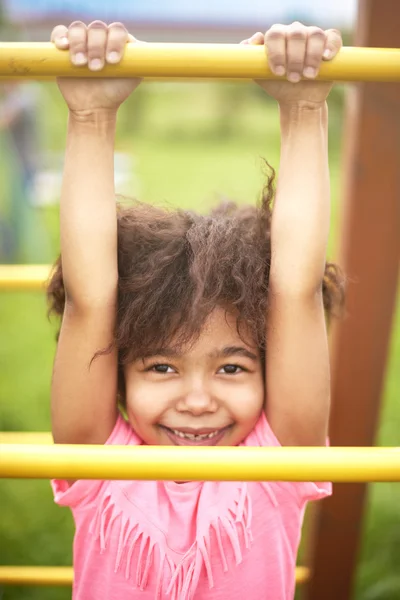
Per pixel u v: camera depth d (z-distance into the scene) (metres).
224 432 1.13
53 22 14.41
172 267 1.11
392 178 1.49
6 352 3.84
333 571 1.77
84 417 1.14
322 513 1.74
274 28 0.91
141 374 1.12
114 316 1.11
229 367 1.11
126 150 11.45
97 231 1.07
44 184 6.96
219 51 0.90
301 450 0.89
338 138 10.23
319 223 1.07
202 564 1.13
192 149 12.23
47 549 2.18
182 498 1.14
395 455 0.89
